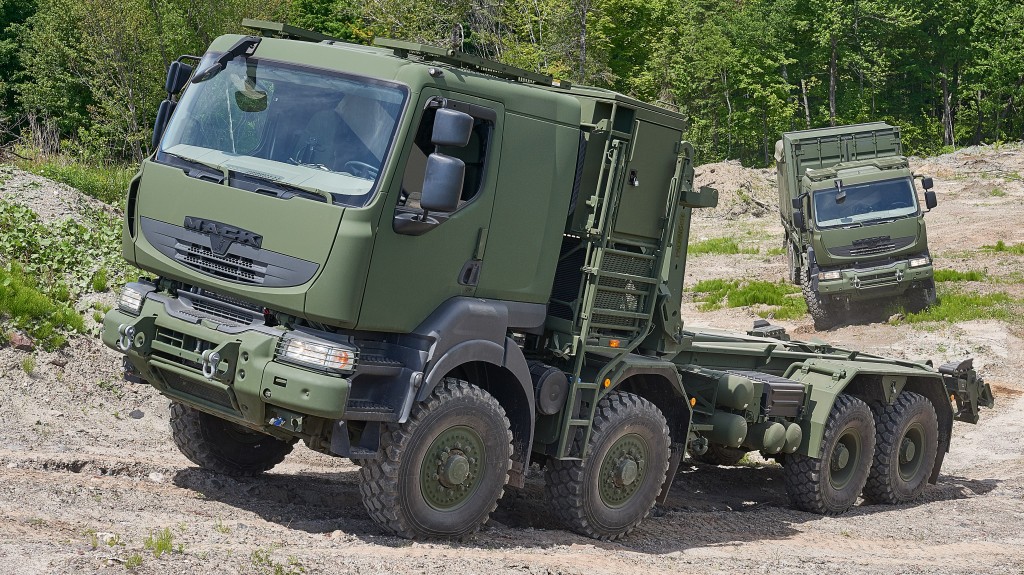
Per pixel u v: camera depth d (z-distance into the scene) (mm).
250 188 6277
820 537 8812
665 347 8320
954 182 44344
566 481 7480
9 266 11148
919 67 75062
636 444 7840
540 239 7023
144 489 7078
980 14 70875
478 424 6723
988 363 18297
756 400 9141
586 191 7375
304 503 7707
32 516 5781
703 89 68938
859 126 25094
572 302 7402
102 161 21359
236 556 5465
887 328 21328
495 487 6898
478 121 6609
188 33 37594
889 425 10531
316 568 5477
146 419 9594
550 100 7035
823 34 69250
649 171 7750
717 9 70938
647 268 7961
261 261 6168
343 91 6348
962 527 9766
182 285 6777
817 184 22484
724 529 8742
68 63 45094
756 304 25125
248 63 6746
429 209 5918
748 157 74500
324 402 5910
